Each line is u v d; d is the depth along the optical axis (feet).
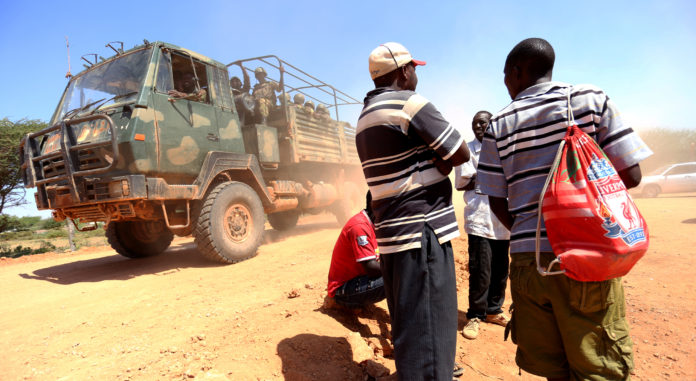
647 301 12.60
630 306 12.35
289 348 8.53
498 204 5.97
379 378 7.65
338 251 10.69
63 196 17.75
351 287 10.50
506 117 5.70
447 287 5.90
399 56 6.30
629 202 4.63
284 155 27.78
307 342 8.80
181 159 18.43
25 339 9.95
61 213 19.04
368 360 8.07
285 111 27.37
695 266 15.65
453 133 5.76
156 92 17.71
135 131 16.46
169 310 11.66
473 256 10.85
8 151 46.32
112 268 20.25
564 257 4.60
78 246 52.49
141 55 18.70
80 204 17.38
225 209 19.10
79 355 8.80
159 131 17.49
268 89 26.89
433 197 5.98
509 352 10.10
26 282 17.62
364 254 9.98
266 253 21.72
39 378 7.80
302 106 29.32
